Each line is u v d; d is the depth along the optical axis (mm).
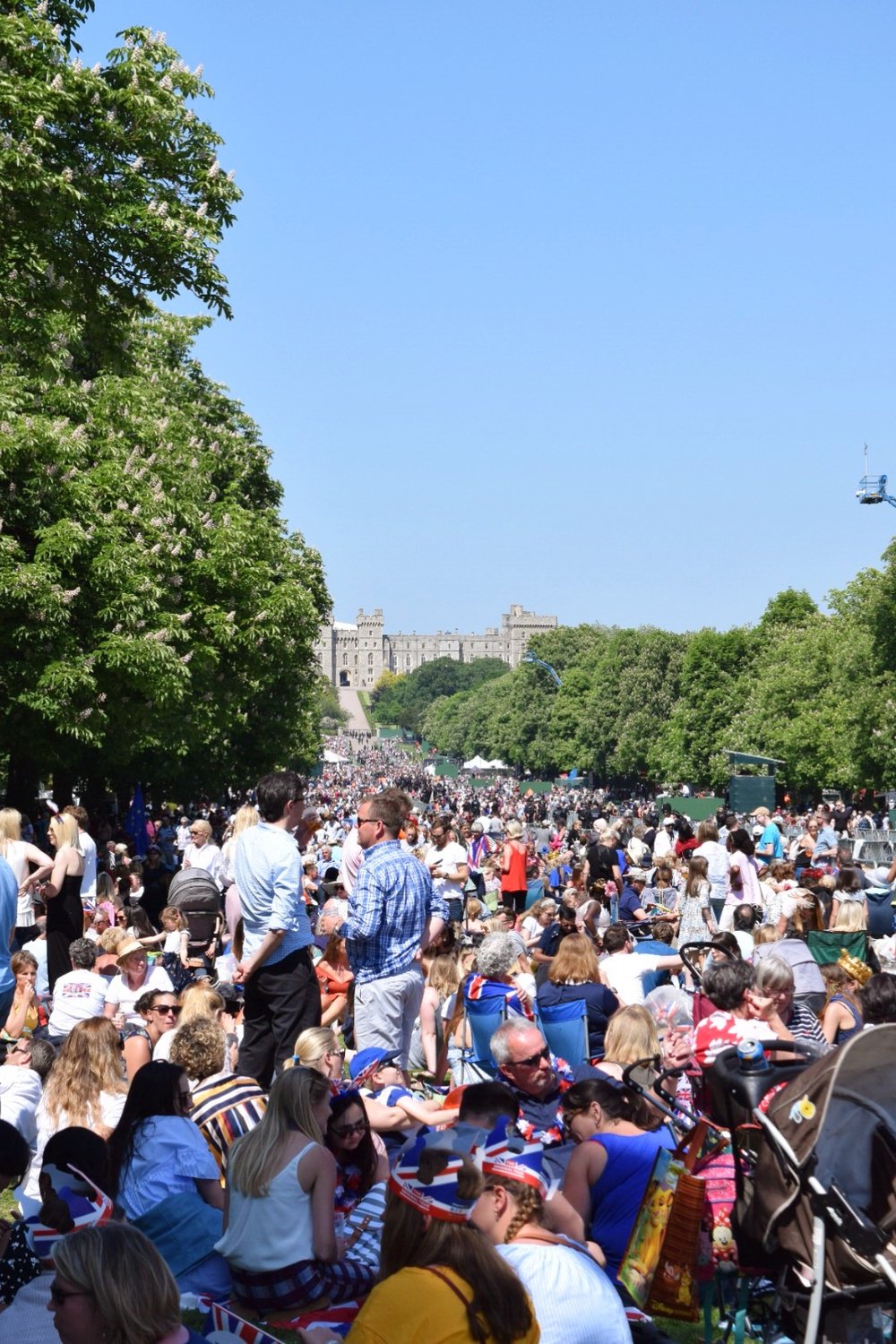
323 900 21203
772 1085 5594
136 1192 7250
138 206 14477
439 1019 12297
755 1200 5453
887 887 20094
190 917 17328
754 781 52312
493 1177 5203
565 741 147000
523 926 19031
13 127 13852
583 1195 6469
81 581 25672
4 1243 6168
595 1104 6695
